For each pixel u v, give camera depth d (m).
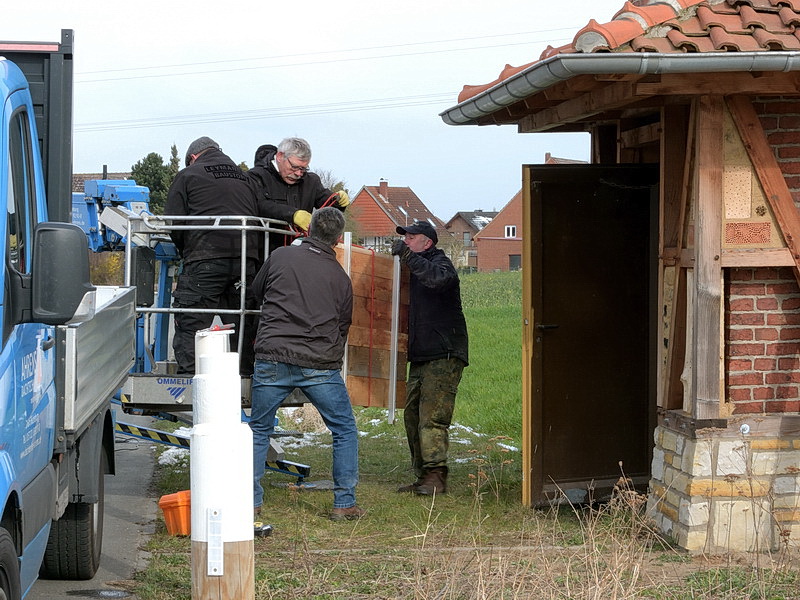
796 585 5.84
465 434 12.17
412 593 5.54
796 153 6.80
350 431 7.71
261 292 7.70
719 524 6.72
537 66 6.18
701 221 6.63
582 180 8.23
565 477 8.36
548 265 8.28
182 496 7.37
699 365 6.68
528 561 5.96
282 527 7.48
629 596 5.41
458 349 8.78
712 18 6.22
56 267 3.99
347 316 7.62
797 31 6.16
